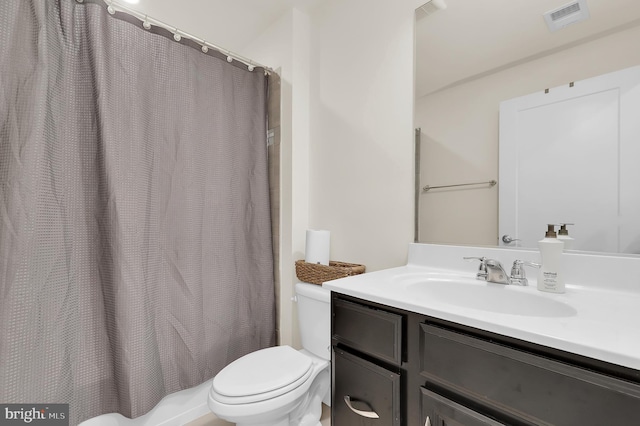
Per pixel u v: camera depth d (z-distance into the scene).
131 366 1.15
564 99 0.97
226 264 1.56
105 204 1.16
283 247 1.78
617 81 0.88
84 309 1.14
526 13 1.05
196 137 1.45
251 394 1.05
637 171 0.85
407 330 0.79
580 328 0.59
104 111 1.14
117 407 1.18
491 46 1.13
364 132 1.51
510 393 0.61
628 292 0.83
